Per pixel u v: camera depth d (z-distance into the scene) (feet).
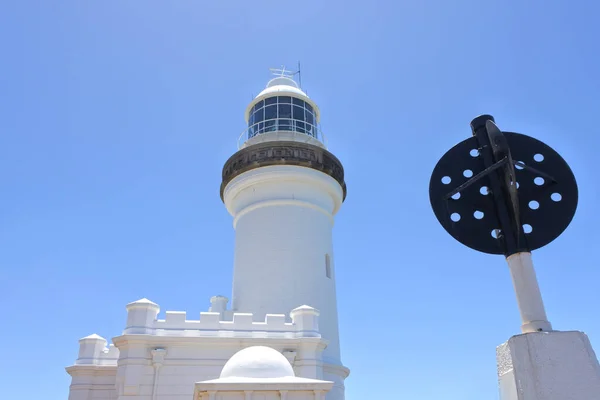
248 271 88.38
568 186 16.84
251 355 51.65
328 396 77.92
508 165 16.48
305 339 68.80
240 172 94.48
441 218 17.51
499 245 16.97
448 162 18.15
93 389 76.33
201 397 46.03
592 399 13.41
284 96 105.60
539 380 13.83
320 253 90.43
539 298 15.72
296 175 91.86
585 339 14.24
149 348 64.95
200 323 69.26
